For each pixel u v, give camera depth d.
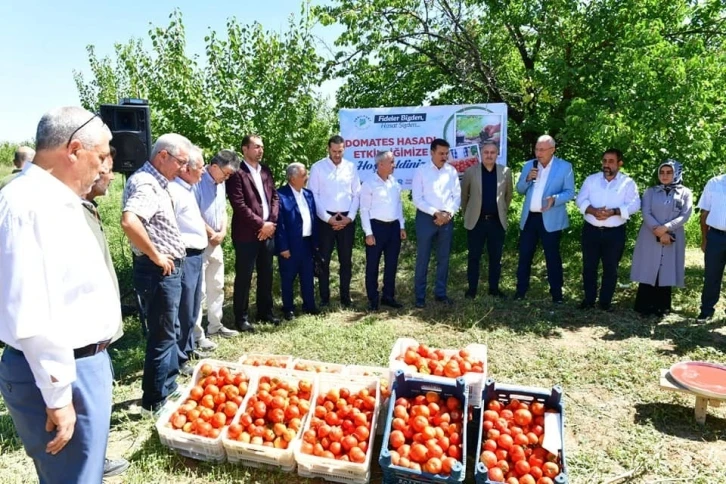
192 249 4.27
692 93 6.27
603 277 6.11
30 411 1.97
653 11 7.28
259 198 5.45
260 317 5.87
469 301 6.48
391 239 6.20
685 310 6.19
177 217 4.17
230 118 7.43
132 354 4.93
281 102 7.56
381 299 6.48
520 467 2.77
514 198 11.67
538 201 6.21
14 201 1.80
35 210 1.81
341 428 3.13
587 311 6.13
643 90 6.58
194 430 3.21
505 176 6.38
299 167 5.75
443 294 6.51
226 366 3.65
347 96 10.14
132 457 3.27
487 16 9.10
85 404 2.05
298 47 7.53
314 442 3.07
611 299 6.24
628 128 6.48
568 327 5.68
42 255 1.81
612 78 7.41
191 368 4.51
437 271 6.48
